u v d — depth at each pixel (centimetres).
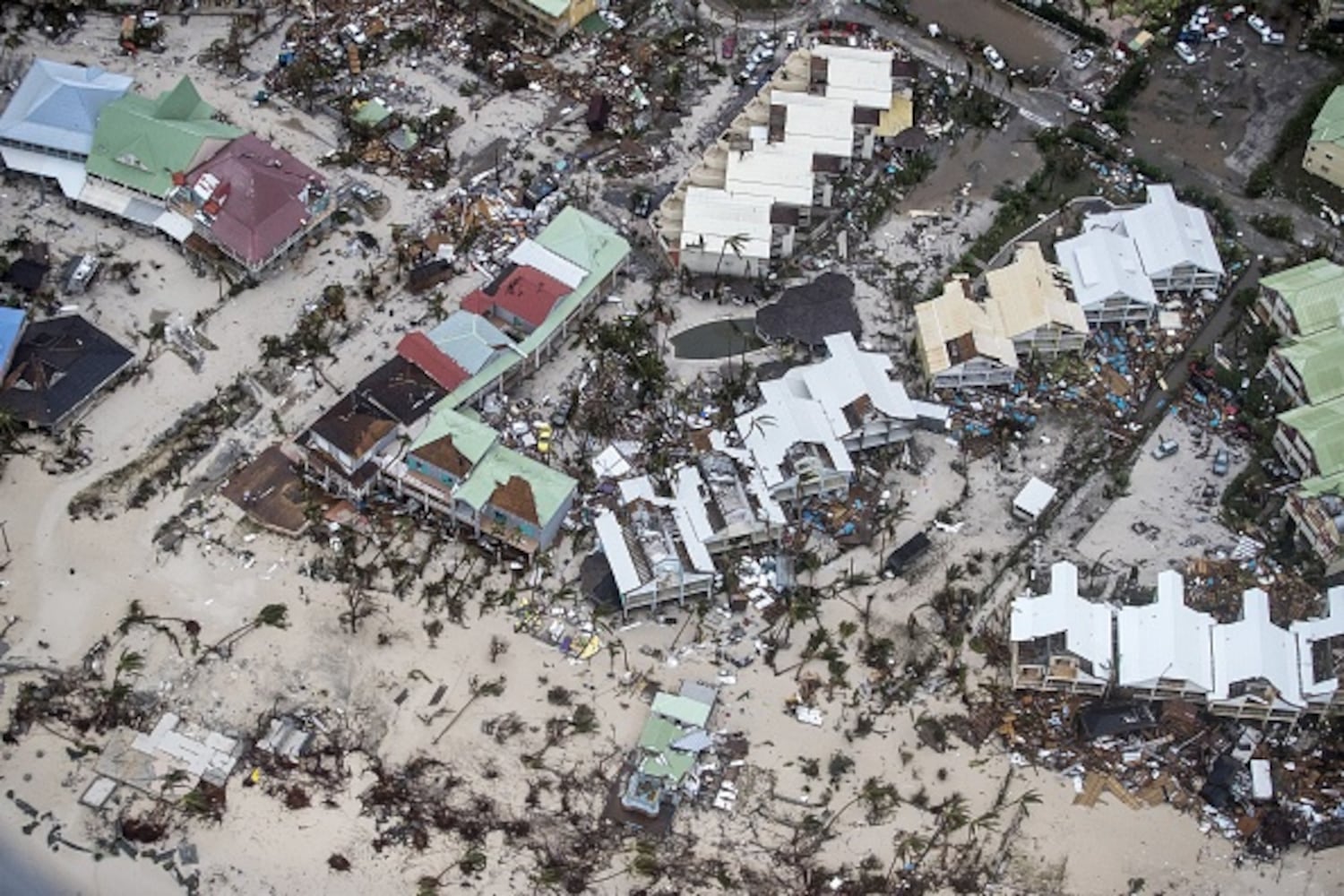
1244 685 9794
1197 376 11688
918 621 10356
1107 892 9275
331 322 11619
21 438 10812
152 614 10056
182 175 11962
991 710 9981
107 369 11031
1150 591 10569
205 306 11644
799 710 9906
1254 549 10819
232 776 9450
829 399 11088
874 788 9569
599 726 9775
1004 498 11038
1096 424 11481
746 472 10831
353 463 10450
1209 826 9550
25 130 12212
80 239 11988
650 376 11375
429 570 10394
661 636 10206
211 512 10562
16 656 9831
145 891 8994
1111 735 9850
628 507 10519
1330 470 10781
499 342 11231
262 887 9038
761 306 12038
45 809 9244
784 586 10438
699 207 12075
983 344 11431
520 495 10294
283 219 11775
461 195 12475
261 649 9956
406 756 9581
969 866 9338
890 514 10881
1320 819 9594
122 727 9600
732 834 9406
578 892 9119
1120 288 11788
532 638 10138
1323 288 11769
